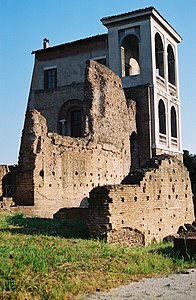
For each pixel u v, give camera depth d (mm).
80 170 28625
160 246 16969
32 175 24328
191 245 14211
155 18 43562
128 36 44250
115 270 11773
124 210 16578
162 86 44406
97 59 45781
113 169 33719
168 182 20516
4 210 22391
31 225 18188
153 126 41250
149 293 9805
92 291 9906
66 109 42906
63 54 47781
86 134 31000
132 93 42219
